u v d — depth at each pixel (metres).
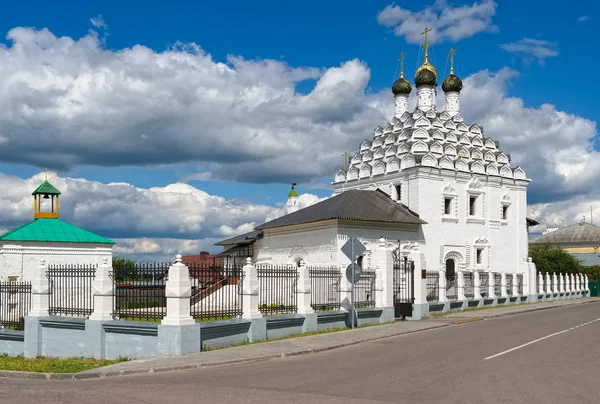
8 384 14.10
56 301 21.41
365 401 10.71
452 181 48.03
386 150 51.62
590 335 21.52
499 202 51.19
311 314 22.95
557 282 48.22
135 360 17.14
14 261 36.97
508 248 51.47
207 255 51.94
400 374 13.55
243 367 15.77
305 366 15.33
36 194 41.09
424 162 46.50
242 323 20.00
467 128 54.62
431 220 46.28
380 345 19.81
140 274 19.67
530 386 11.98
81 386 13.20
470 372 13.66
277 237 44.53
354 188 52.66
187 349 17.89
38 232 38.25
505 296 40.12
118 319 19.59
